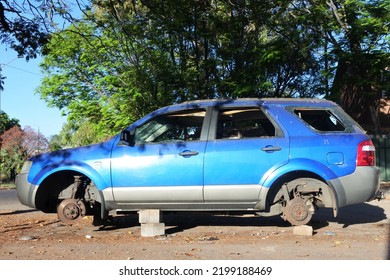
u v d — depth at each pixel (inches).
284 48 562.6
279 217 335.3
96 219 309.1
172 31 578.6
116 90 868.0
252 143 257.6
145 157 263.1
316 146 255.3
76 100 1045.8
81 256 220.1
